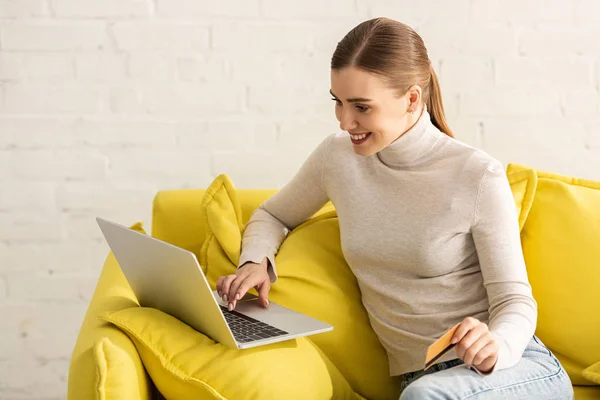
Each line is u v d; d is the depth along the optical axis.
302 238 1.85
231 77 2.45
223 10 2.43
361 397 1.71
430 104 1.68
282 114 2.47
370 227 1.67
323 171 1.79
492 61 2.49
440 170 1.61
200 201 2.04
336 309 1.73
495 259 1.54
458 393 1.38
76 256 2.50
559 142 2.54
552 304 1.80
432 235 1.59
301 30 2.45
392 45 1.53
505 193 1.58
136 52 2.43
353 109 1.55
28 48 2.40
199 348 1.48
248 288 1.68
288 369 1.48
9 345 2.52
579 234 1.81
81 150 2.45
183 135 2.46
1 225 2.46
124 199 2.48
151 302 1.64
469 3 2.47
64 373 2.55
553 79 2.51
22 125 2.43
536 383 1.48
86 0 2.40
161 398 1.63
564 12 2.49
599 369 1.70
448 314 1.60
